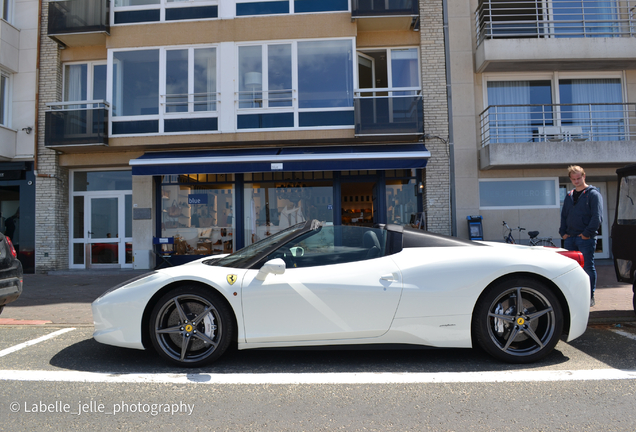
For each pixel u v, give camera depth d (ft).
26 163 35.81
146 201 35.50
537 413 8.32
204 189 36.22
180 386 9.98
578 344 13.17
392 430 7.68
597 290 22.54
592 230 17.13
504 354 11.11
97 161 35.42
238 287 11.12
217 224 36.04
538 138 34.78
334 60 33.68
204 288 11.30
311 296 11.04
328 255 11.85
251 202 36.01
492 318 11.32
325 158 30.68
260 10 34.04
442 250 11.78
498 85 35.42
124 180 37.52
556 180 34.32
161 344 11.23
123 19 34.65
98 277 31.99
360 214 36.47
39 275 33.35
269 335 11.00
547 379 10.15
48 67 35.94
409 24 34.14
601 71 35.40
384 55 35.68
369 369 11.10
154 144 33.63
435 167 34.06
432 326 11.05
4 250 15.07
